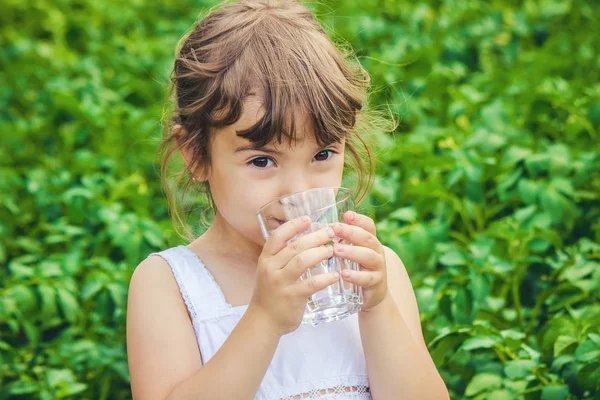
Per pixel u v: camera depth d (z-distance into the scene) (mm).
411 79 5773
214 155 2498
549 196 3980
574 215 3975
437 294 3578
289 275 2252
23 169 5473
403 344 2451
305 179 2436
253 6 2682
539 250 3805
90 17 7762
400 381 2438
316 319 2340
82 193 4562
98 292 3980
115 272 4074
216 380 2295
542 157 4141
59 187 4934
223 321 2566
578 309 3605
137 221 4273
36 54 6871
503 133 4594
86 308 4172
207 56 2553
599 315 3400
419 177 4520
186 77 2580
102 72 6699
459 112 5105
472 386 3232
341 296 2322
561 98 4691
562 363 3227
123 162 5262
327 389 2531
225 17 2643
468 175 4164
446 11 7043
